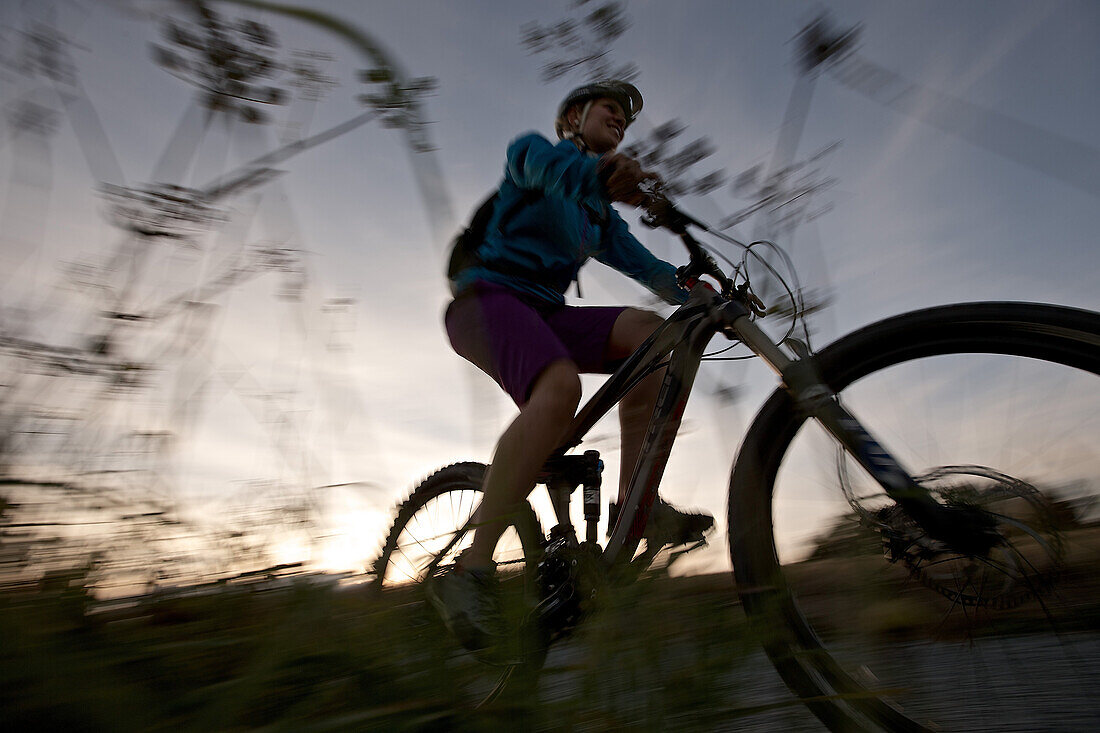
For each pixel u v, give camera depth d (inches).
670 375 64.4
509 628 41.5
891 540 46.5
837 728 44.6
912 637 44.9
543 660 41.4
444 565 56.2
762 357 57.2
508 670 39.6
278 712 32.8
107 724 29.6
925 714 43.9
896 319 51.1
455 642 41.4
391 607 41.5
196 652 34.1
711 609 37.8
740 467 52.9
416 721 33.3
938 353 50.1
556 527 67.1
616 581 42.2
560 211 68.2
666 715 33.1
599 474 70.1
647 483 62.7
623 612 38.0
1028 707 42.1
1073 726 39.6
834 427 49.3
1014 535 44.9
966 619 45.1
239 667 34.1
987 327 48.2
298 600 36.9
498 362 67.4
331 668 35.5
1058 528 44.0
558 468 70.4
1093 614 42.1
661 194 52.3
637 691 34.0
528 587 54.8
